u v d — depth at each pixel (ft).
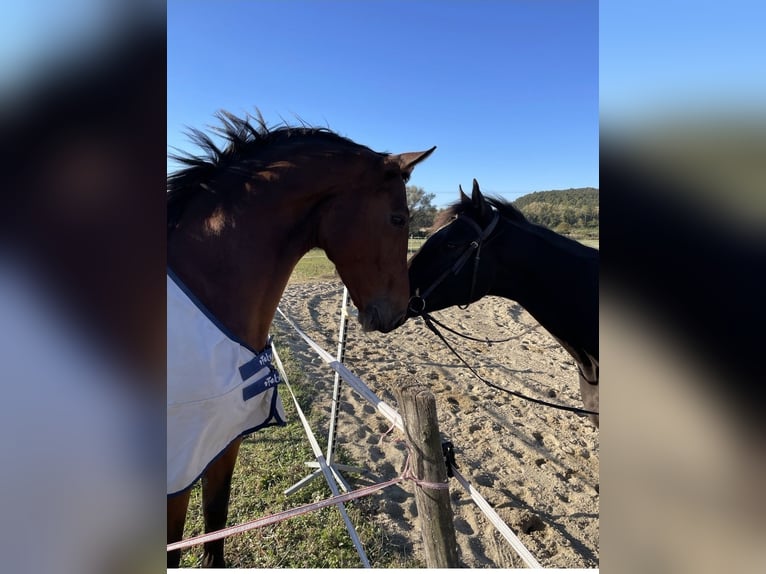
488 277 10.02
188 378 4.41
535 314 10.23
